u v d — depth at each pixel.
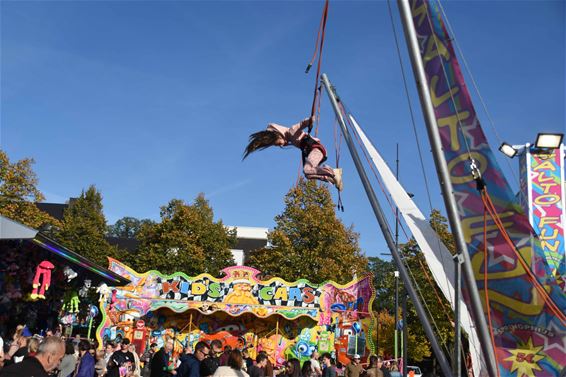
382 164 5.98
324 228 36.97
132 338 26.94
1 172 32.03
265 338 28.33
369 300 28.41
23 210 32.34
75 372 9.96
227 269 28.95
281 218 38.53
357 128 6.19
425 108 4.70
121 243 65.69
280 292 28.75
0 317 11.87
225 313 28.55
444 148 5.06
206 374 8.12
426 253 5.58
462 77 5.00
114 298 27.86
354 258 38.59
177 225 42.31
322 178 7.28
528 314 4.89
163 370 11.17
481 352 4.77
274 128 7.59
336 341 28.08
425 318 5.10
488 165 4.95
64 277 11.95
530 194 14.45
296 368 12.47
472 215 5.02
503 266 4.95
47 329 13.26
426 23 5.12
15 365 4.26
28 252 11.10
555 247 13.95
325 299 28.69
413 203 5.76
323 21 6.68
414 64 4.76
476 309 4.51
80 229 45.41
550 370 4.74
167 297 28.33
